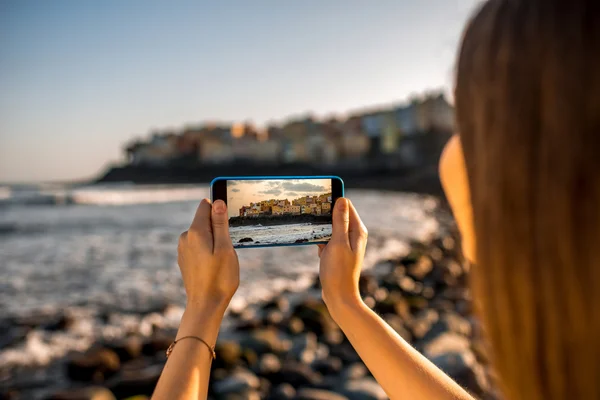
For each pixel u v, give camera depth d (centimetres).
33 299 841
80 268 1169
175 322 712
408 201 5109
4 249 1545
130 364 525
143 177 13012
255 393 429
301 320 642
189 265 96
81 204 4428
